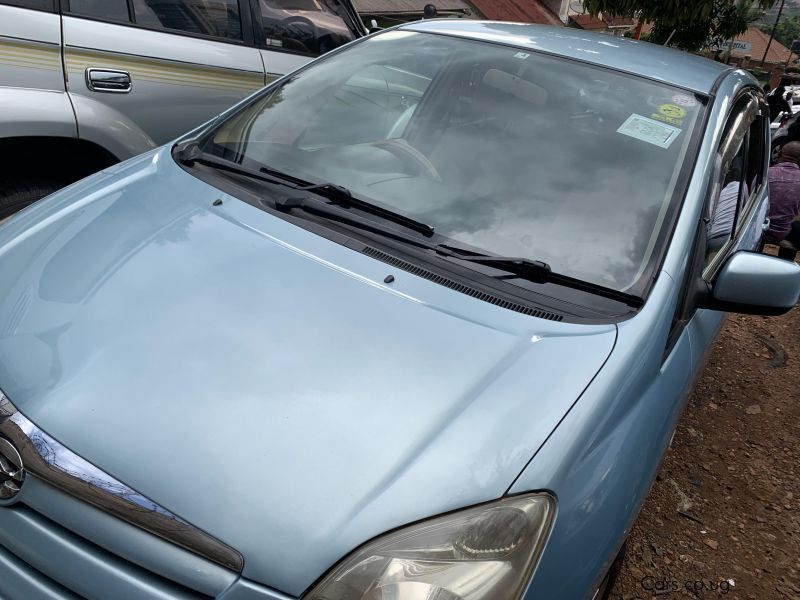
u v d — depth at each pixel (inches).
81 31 123.8
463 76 99.8
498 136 91.4
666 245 78.7
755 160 135.3
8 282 70.3
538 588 53.9
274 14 157.9
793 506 125.6
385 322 66.3
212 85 145.2
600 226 80.5
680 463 131.8
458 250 77.4
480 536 52.3
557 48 103.7
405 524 51.6
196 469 52.8
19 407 57.3
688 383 84.9
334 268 72.4
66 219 79.7
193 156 91.8
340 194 83.3
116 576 51.6
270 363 60.6
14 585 54.8
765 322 208.1
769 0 326.6
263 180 87.0
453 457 55.4
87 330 63.1
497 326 68.1
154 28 135.4
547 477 56.4
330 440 55.2
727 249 105.7
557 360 64.9
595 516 59.4
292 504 51.4
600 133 89.5
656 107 92.7
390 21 775.1
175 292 67.3
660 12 289.9
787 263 80.7
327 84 106.0
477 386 61.4
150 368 59.5
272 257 72.9
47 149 125.9
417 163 90.0
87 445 54.4
